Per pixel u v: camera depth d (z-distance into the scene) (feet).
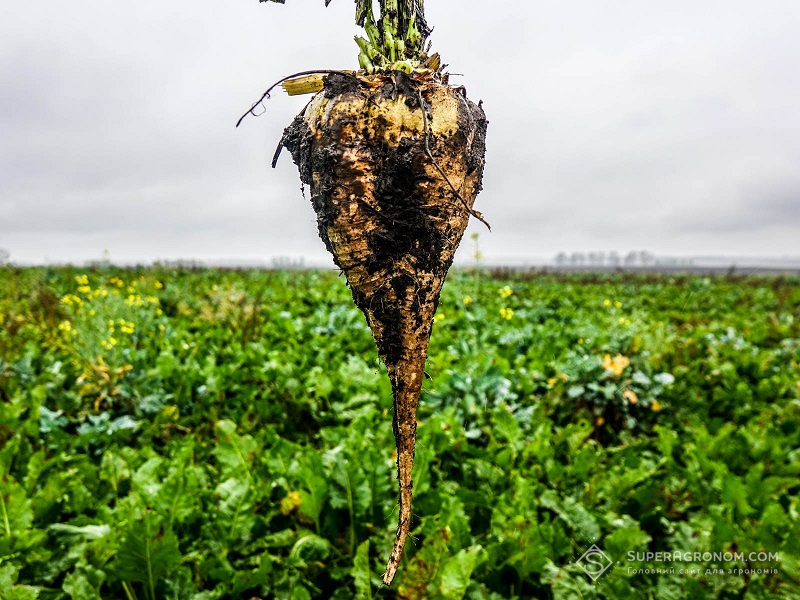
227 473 10.71
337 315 27.45
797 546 8.52
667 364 20.24
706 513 10.85
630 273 94.22
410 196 4.68
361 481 10.09
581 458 12.02
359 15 5.14
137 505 9.45
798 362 23.41
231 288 39.22
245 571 8.48
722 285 70.59
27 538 8.55
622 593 8.10
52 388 15.35
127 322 22.68
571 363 16.99
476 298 39.09
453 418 13.46
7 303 32.12
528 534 8.59
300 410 15.97
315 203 4.91
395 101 4.63
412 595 7.91
